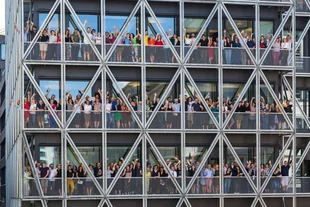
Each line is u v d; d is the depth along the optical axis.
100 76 43.69
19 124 43.41
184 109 43.78
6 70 68.88
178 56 43.84
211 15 44.41
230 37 45.31
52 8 42.97
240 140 45.09
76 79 43.44
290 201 45.50
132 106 43.34
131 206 43.31
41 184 42.09
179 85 44.41
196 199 44.16
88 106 42.84
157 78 44.22
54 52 42.75
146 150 43.53
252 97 45.28
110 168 42.81
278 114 44.97
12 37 54.41
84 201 43.00
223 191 43.91
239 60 44.59
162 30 43.81
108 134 43.53
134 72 44.09
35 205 42.97
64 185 42.28
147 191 43.09
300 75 47.47
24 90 44.47
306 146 47.00
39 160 43.09
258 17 45.09
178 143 44.28
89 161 43.50
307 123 47.19
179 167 43.62
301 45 48.22
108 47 43.38
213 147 43.97
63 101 42.62
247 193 44.16
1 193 86.94
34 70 43.12
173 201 43.88
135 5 44.34
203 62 44.25
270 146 45.78
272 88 45.53
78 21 43.06
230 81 45.09
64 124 42.56
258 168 44.31
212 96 44.91
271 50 45.00
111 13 44.28
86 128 42.81
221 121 44.12
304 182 45.88
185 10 44.91
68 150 43.28
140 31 44.19
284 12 46.41
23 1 42.75
